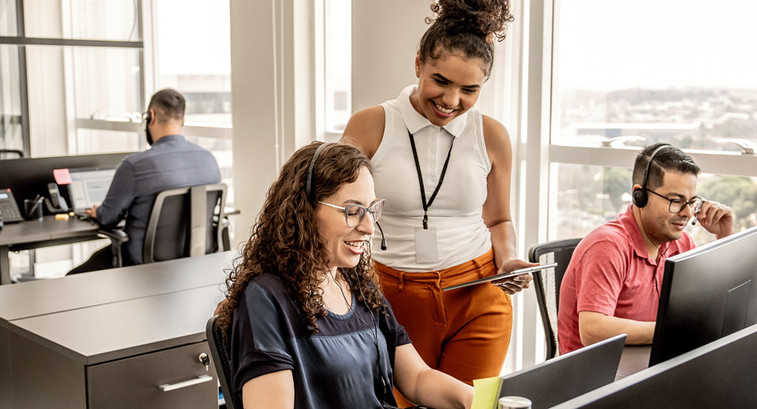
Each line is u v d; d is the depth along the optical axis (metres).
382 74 3.78
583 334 2.21
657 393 0.94
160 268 3.17
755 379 1.09
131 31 5.60
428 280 2.30
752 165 2.88
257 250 1.73
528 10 3.35
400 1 3.65
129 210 4.16
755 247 1.57
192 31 5.22
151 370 2.30
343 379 1.69
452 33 2.12
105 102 5.97
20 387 2.48
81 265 4.25
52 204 4.69
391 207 2.33
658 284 2.33
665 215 2.24
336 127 4.38
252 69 4.53
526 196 3.43
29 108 5.90
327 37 4.34
